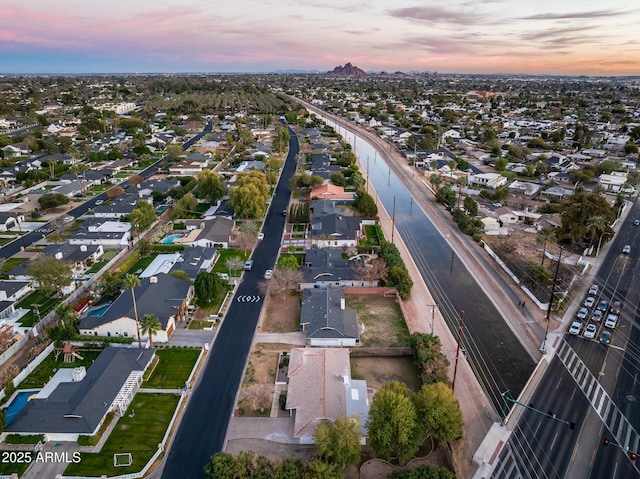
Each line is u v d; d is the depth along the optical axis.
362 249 117.25
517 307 92.31
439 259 115.31
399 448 54.66
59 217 135.38
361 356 76.88
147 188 160.00
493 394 67.56
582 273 105.88
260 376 71.56
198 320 86.31
